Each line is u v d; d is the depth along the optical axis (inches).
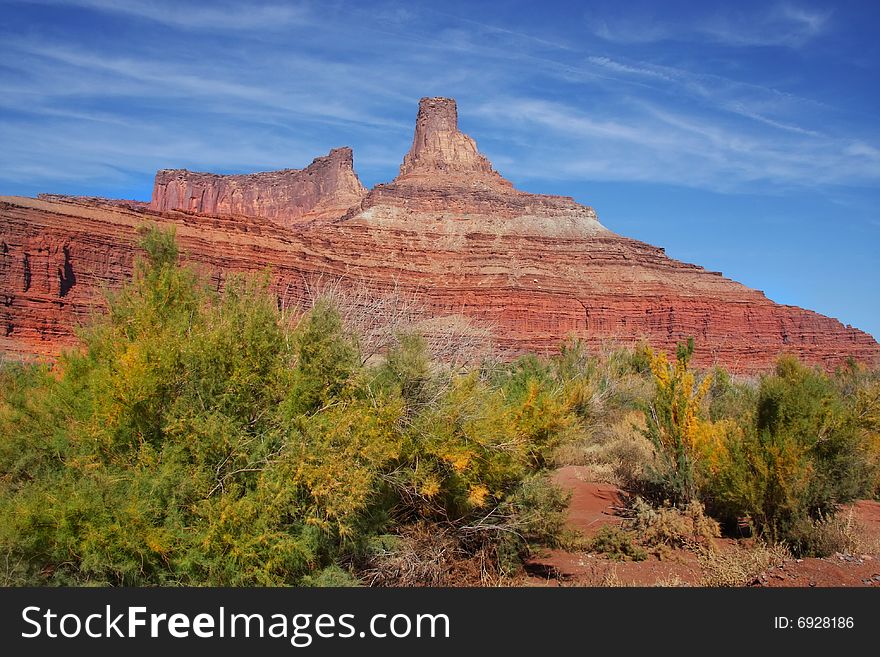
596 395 785.6
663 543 382.6
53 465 297.0
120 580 252.1
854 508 465.7
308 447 271.3
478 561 333.7
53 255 2701.8
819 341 5359.3
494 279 4776.1
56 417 311.9
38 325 2524.6
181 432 272.7
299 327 318.7
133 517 243.0
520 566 351.3
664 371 472.4
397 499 326.0
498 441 336.8
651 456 538.3
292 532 271.1
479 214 5974.4
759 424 416.2
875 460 455.8
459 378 347.9
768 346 5049.2
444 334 423.2
